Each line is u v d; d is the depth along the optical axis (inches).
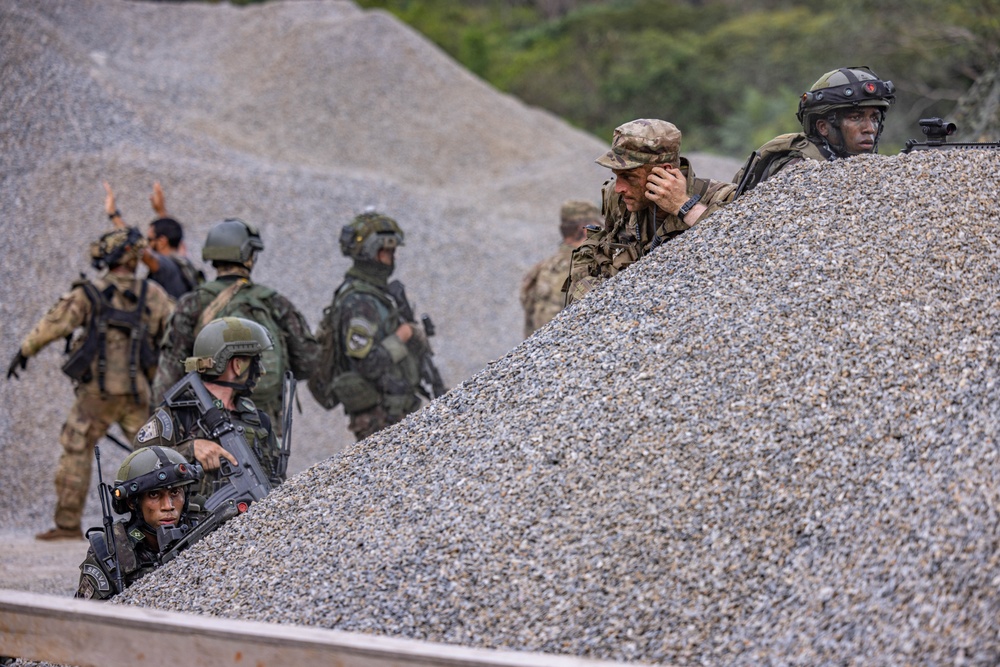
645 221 326.0
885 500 222.5
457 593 234.1
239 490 335.0
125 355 541.6
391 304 507.8
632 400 262.4
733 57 2504.9
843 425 239.1
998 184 285.7
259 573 264.5
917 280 265.4
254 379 370.9
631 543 231.9
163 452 307.3
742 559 223.1
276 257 874.1
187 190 906.1
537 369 287.6
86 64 1130.0
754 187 319.3
